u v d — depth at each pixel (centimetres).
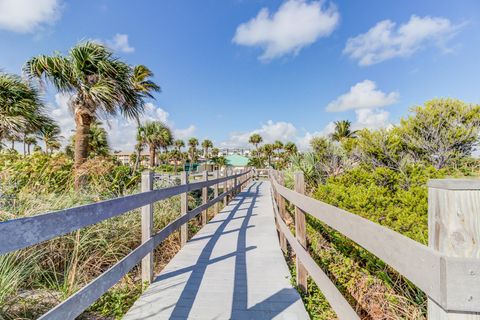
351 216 141
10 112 765
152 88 1221
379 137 773
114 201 211
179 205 623
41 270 266
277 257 369
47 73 632
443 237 78
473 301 72
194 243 434
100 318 233
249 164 5222
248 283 290
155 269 360
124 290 282
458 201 77
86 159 618
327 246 356
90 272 308
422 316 234
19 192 429
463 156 795
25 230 123
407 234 315
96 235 344
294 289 277
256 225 558
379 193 402
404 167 628
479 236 75
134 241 381
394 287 258
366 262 289
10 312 211
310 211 223
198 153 6588
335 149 829
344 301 147
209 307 242
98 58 634
